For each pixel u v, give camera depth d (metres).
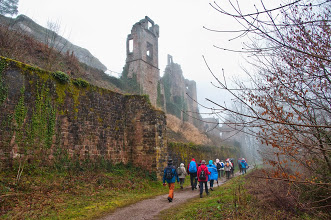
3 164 9.41
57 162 11.36
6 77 10.06
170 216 7.56
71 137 12.30
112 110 15.23
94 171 12.87
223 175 22.09
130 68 34.62
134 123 15.95
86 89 13.65
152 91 35.53
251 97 5.10
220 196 9.87
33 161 10.39
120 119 15.73
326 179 6.03
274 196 7.54
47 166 10.82
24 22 29.05
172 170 10.07
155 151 14.95
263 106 4.98
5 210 7.08
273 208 7.25
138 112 15.98
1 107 9.74
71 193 9.62
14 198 7.93
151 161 14.95
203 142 31.80
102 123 14.31
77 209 8.06
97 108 14.16
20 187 8.74
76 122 12.71
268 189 8.01
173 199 10.48
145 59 35.19
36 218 6.81
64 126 12.04
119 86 29.58
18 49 14.99
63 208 7.96
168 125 30.25
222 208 7.77
